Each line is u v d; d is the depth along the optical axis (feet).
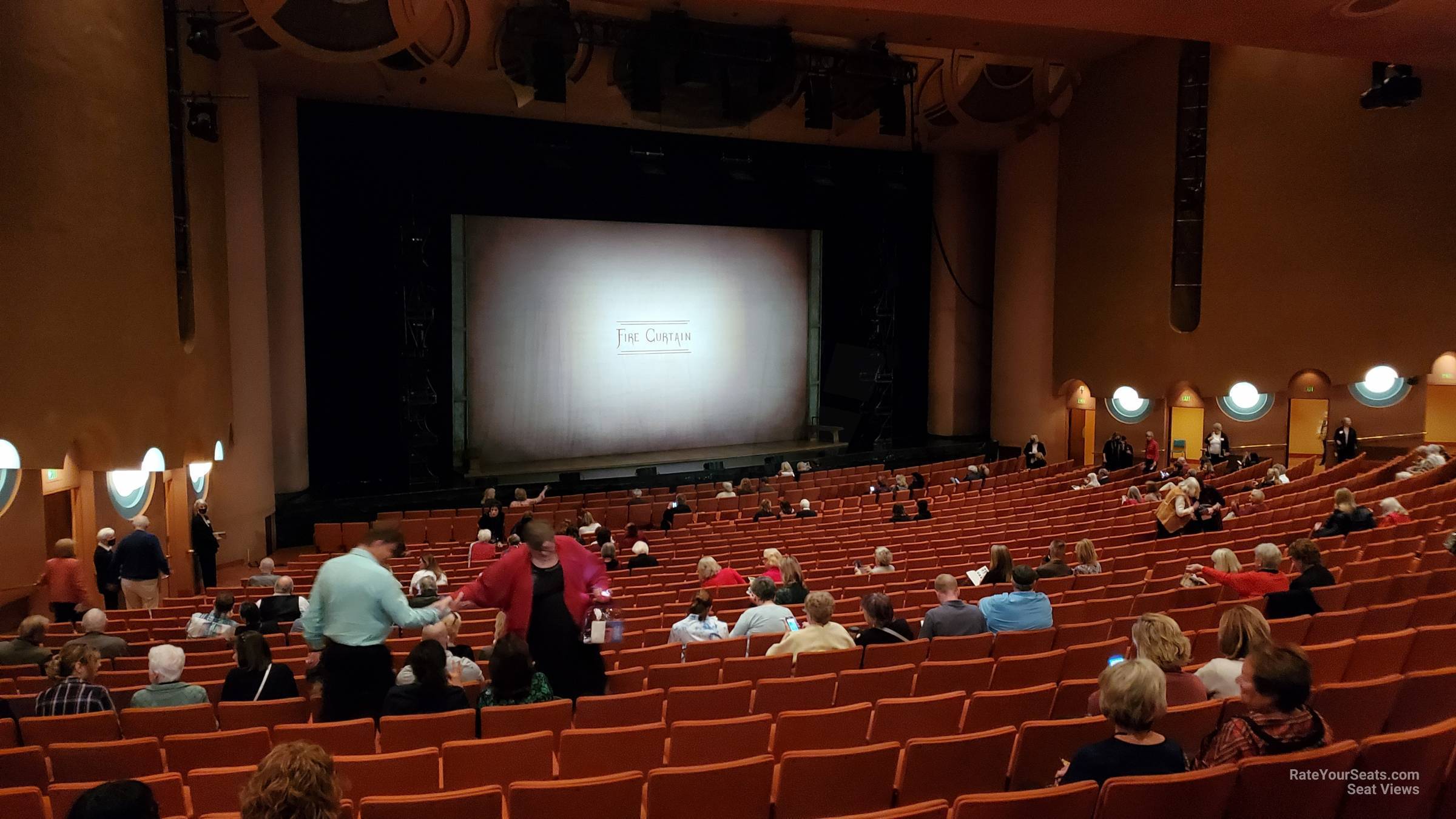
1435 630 16.87
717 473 67.97
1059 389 72.28
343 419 60.18
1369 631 19.12
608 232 69.26
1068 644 20.49
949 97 65.67
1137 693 10.43
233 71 48.80
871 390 77.71
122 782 7.64
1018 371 74.18
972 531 40.88
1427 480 42.93
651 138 66.49
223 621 25.98
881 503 55.06
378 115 58.49
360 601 14.99
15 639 22.27
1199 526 35.12
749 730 14.14
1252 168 60.95
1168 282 64.44
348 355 59.88
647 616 25.95
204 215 44.60
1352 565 24.81
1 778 13.51
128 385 36.17
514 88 52.65
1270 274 60.95
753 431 75.92
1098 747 10.58
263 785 7.67
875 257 77.10
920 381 79.61
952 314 77.61
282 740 13.99
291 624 25.72
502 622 15.89
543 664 15.05
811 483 62.34
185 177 42.34
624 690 18.01
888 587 28.55
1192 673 15.53
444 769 12.92
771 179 70.69
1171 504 35.04
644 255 70.69
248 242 50.06
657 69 55.06
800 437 77.92
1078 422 73.36
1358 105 57.52
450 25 49.62
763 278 75.36
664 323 71.82
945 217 76.59
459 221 64.23
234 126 49.16
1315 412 66.74
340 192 58.59
